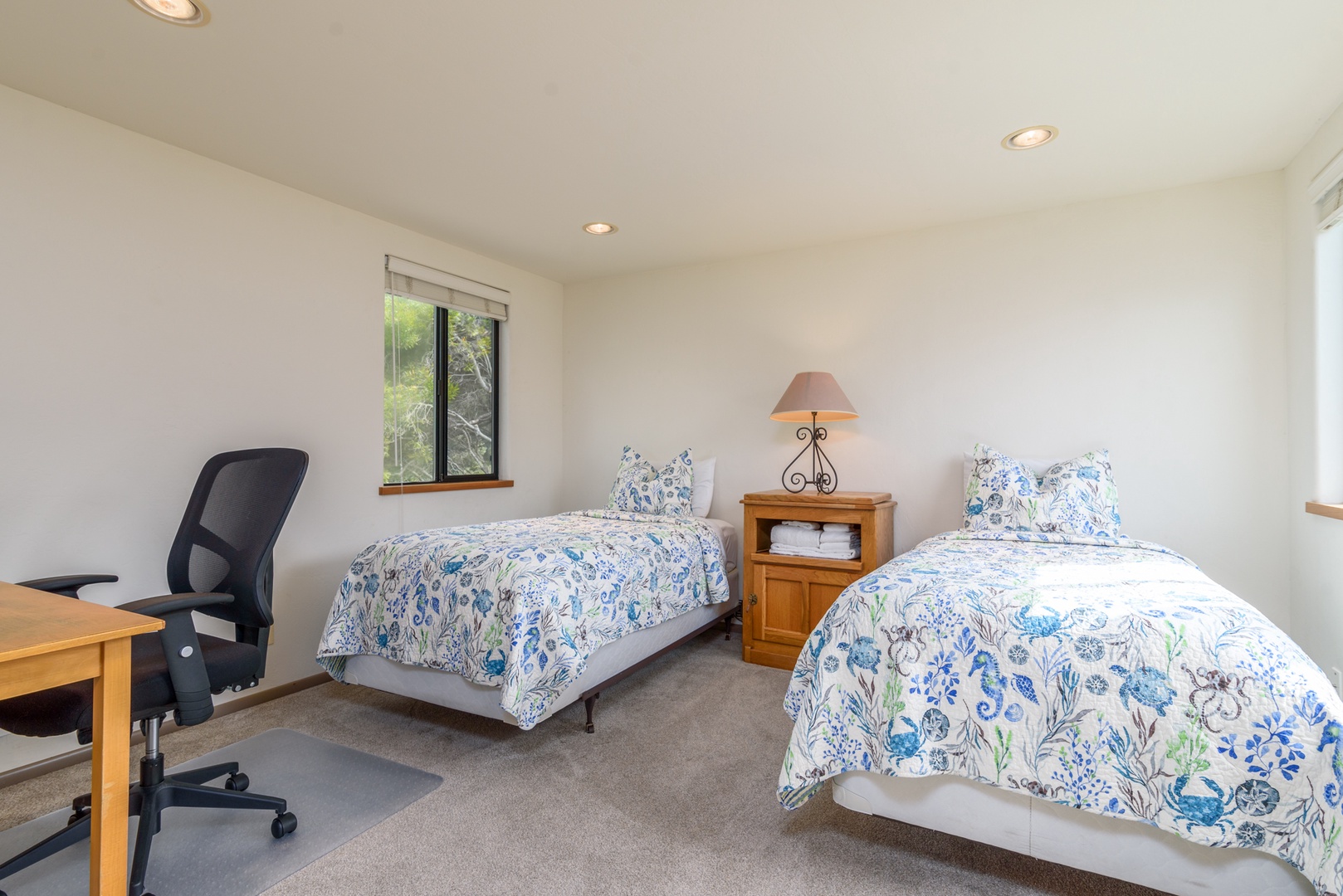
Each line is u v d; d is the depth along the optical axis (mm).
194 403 2588
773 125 2402
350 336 3193
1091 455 2875
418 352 3672
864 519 3137
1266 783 1229
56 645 1092
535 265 4188
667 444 4234
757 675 3141
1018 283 3262
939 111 2301
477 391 4043
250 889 1564
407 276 3494
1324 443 2457
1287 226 2713
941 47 1939
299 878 1607
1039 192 3008
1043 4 1750
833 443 3721
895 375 3557
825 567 3188
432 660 2305
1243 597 2818
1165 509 2953
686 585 3121
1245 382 2820
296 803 1963
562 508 4590
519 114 2324
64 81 2094
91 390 2303
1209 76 2082
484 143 2531
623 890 1559
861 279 3648
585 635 2338
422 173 2795
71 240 2256
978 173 2803
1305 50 1940
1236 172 2797
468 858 1689
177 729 2498
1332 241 2447
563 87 2150
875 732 1597
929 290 3473
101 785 1214
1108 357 3072
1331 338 2449
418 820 1871
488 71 2059
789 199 3096
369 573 2543
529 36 1881
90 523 2301
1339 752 1175
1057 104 2252
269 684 2848
